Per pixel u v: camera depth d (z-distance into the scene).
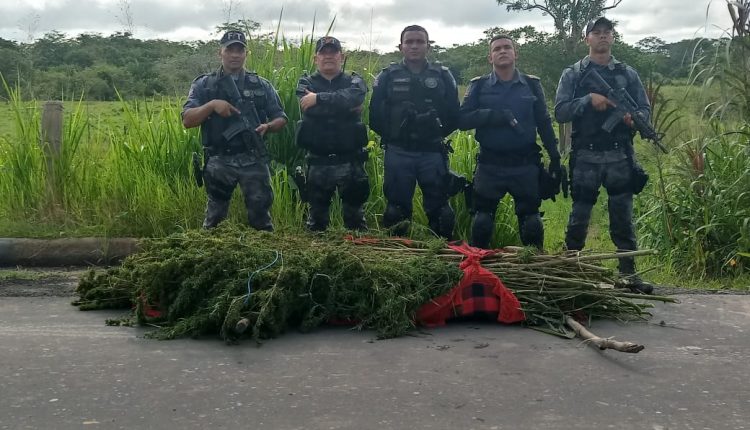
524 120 6.10
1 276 6.27
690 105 8.04
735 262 6.92
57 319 4.98
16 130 7.90
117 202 7.54
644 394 3.69
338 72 6.34
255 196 6.24
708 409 3.50
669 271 7.10
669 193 7.61
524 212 6.29
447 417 3.36
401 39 6.16
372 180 7.64
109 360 4.12
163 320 4.84
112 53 19.25
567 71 6.20
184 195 7.50
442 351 4.38
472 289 5.01
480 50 24.14
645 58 19.50
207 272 4.71
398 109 6.10
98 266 7.01
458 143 7.89
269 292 4.56
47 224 7.47
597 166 6.09
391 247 5.52
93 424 3.25
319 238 5.66
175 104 8.27
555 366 4.11
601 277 5.23
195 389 3.68
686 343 4.63
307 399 3.57
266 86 6.41
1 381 3.76
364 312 4.84
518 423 3.31
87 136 8.13
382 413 3.40
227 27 8.41
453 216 6.40
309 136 6.24
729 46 7.41
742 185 7.25
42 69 14.88
